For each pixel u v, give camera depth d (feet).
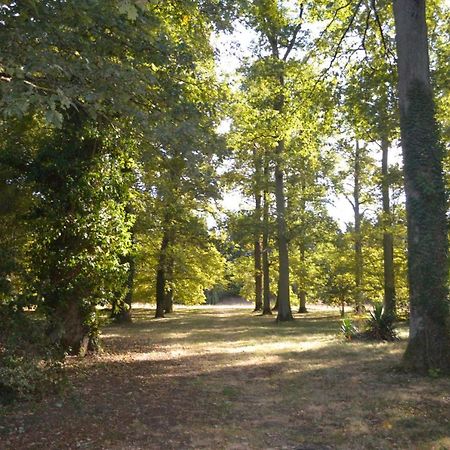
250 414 22.15
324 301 91.25
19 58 22.29
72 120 35.29
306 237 88.79
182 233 89.35
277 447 17.74
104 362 37.14
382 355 37.76
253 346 46.37
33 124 35.96
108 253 38.42
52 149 35.86
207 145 30.17
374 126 45.91
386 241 78.69
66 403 23.94
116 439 18.71
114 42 27.94
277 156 80.33
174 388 27.84
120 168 41.01
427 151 30.78
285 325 75.56
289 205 90.68
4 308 24.17
